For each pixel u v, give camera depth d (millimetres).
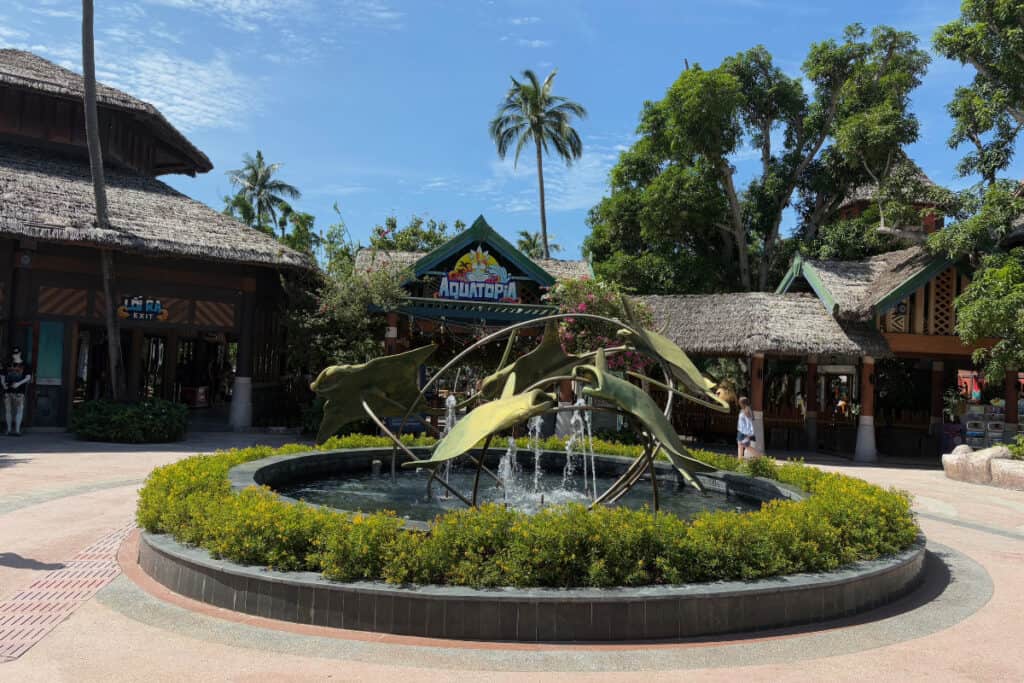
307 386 20922
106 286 17516
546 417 19969
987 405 20266
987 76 20000
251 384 20453
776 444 23781
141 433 16516
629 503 9266
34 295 17844
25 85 19766
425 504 8688
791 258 31859
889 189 22766
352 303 19562
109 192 19422
